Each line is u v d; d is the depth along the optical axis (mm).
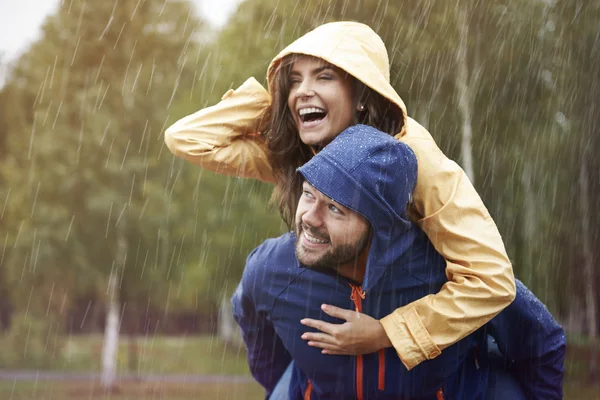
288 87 2783
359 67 2631
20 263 20641
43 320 27656
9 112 24672
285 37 13969
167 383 22156
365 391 2941
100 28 21125
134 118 20672
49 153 20203
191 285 23781
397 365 2883
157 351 32625
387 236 2543
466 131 11109
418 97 10445
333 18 12211
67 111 20656
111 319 21516
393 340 2670
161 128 20828
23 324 27344
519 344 3152
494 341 3395
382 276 2783
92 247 20500
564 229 16453
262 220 19266
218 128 2980
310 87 2680
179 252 21156
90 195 20250
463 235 2623
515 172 13117
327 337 2766
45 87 20906
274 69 2809
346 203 2449
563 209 15781
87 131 20297
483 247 2621
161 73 21375
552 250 16219
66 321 35531
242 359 30594
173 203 20797
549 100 13711
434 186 2666
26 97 24641
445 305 2637
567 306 20484
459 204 2639
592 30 13555
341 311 2760
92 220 20234
